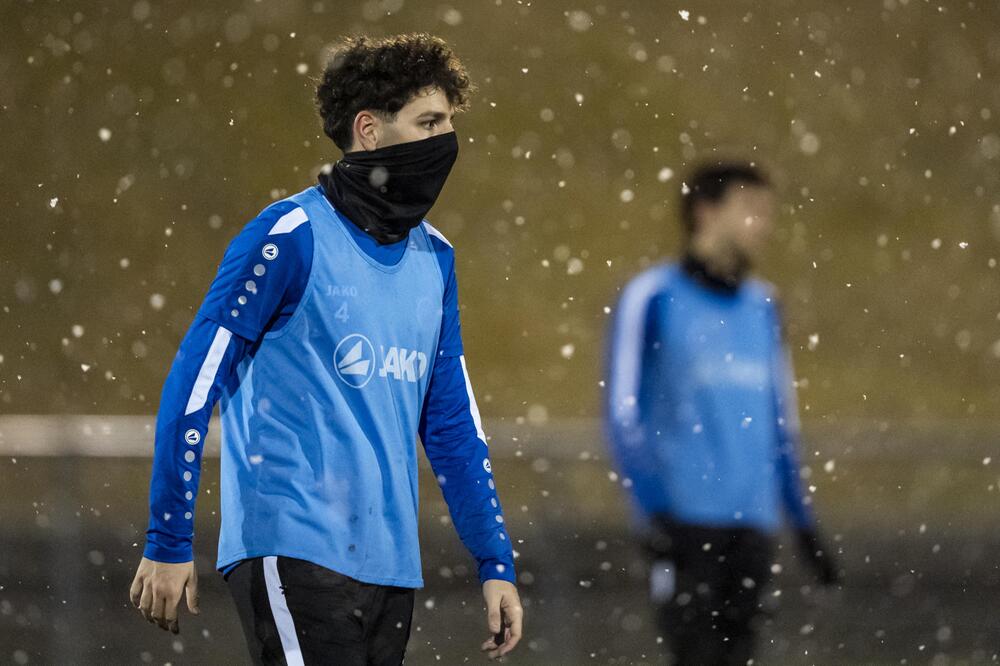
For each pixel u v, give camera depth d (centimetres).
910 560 2511
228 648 1939
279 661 776
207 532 2156
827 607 2081
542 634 1842
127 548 1908
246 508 785
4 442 1872
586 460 1889
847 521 2525
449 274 877
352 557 788
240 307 765
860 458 2092
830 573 1383
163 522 756
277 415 786
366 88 807
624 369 1288
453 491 894
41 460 1872
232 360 768
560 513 1878
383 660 829
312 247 786
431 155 806
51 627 1827
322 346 791
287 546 773
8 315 5628
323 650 772
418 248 848
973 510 2558
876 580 2478
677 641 1295
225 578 811
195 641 1956
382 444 807
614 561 1855
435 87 815
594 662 1825
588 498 1880
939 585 2436
